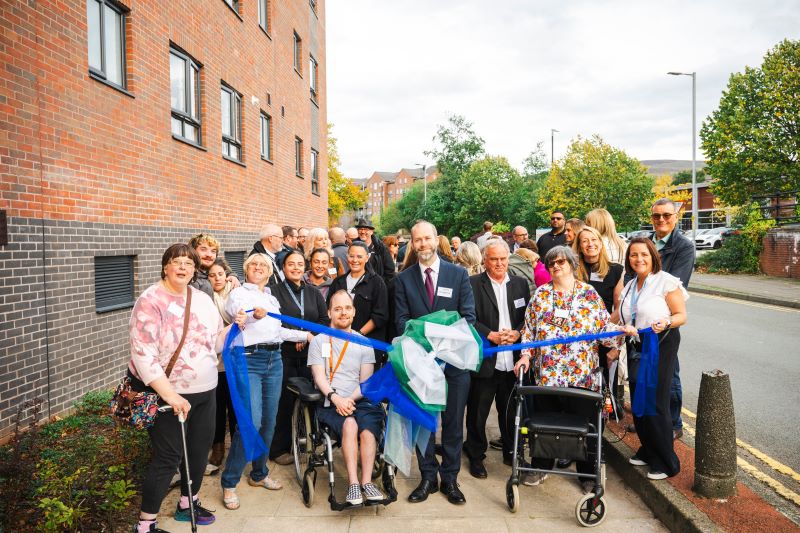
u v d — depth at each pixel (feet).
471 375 15.21
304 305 16.65
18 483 12.30
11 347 16.65
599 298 14.55
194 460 12.27
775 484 13.94
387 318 17.29
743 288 54.95
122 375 22.75
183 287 11.79
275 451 16.74
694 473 12.89
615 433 16.87
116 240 22.77
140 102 25.14
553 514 13.21
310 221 66.13
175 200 28.89
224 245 36.65
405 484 15.08
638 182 113.80
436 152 211.61
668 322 13.38
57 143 19.16
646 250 14.05
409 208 245.24
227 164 37.22
